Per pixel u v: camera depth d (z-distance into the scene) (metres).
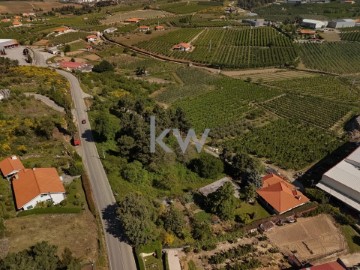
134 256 70.56
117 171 95.19
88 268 65.69
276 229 81.56
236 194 91.75
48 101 127.12
